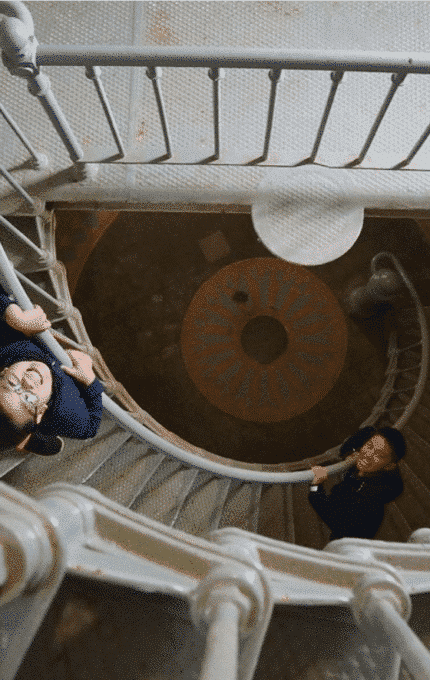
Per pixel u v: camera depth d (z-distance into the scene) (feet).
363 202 9.98
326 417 18.89
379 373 19.01
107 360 18.84
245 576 3.22
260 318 19.19
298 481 14.06
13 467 10.15
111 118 7.79
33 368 7.13
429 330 16.58
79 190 9.82
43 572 2.78
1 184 9.70
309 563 4.16
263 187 9.96
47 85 7.35
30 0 11.22
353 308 18.88
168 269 19.17
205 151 9.60
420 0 11.46
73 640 3.48
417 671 2.84
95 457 11.05
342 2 11.39
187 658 3.59
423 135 8.08
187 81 10.58
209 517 12.86
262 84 10.54
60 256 17.07
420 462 14.92
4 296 7.67
